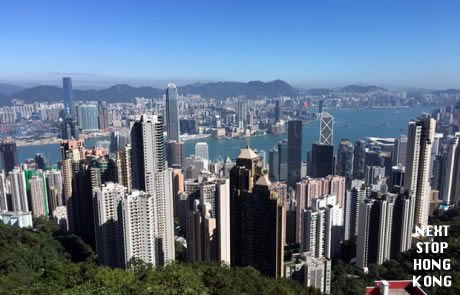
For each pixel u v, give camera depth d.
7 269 104.81
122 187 120.44
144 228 110.38
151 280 64.81
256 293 71.12
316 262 111.12
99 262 119.56
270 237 101.06
